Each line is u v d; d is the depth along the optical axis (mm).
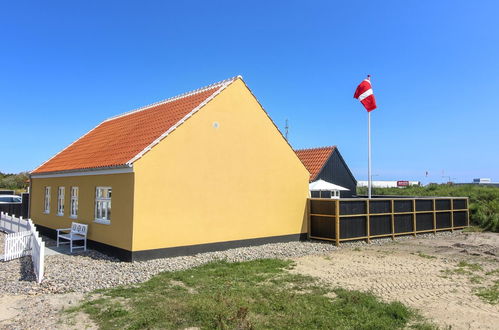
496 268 11141
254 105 14539
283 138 15469
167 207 11805
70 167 14555
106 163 12281
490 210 22250
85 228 13297
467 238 17859
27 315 6859
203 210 12711
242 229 13836
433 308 7367
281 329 6137
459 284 9250
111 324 6312
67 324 6379
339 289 8484
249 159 14211
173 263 10875
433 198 19406
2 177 50500
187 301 7336
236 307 6988
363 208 16141
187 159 12367
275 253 12883
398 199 17594
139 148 11953
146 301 7418
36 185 19000
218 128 13297
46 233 17391
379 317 6766
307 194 16297
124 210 11508
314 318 6566
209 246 12812
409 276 10016
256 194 14367
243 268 10492
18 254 12539
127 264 10750
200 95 14305
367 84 18906
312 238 16156
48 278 9273
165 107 15484
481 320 6715
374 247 15016
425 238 17922
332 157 27875
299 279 9406
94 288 8508
